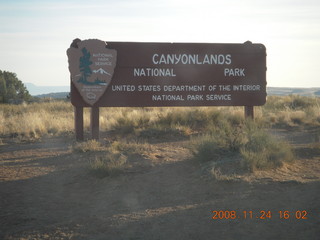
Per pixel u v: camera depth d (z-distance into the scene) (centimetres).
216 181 759
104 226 581
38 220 619
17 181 862
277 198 658
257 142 953
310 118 1755
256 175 784
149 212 636
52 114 2127
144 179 828
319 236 511
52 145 1305
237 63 1510
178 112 1708
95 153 1092
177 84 1458
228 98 1509
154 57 1430
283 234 526
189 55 1463
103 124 1627
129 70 1409
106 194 751
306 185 712
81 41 1345
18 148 1270
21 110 2588
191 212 625
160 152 1090
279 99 2859
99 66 1359
